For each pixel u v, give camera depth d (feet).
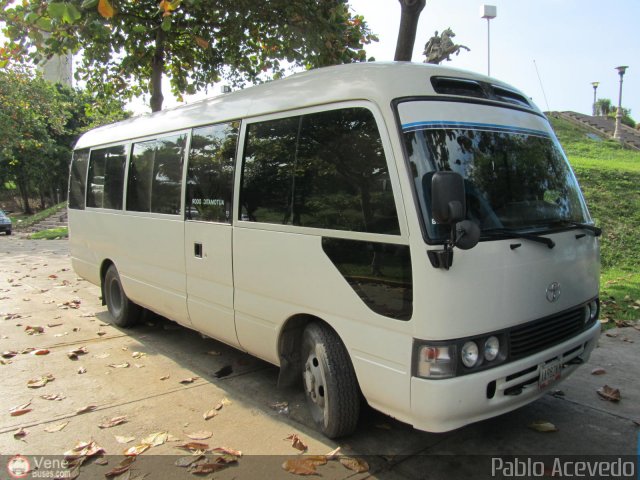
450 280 9.32
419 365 9.53
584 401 13.89
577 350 11.98
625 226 33.78
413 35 19.17
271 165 13.05
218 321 15.24
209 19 28.78
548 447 11.66
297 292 12.20
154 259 18.22
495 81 12.53
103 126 23.95
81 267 24.70
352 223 10.84
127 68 32.55
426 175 9.88
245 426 12.84
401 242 9.78
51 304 26.37
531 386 10.62
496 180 10.85
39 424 13.00
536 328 10.74
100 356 18.10
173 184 17.06
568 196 12.61
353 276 10.77
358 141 10.82
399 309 9.86
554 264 11.05
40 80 74.49
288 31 26.73
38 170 105.19
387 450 11.62
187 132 16.52
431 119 10.41
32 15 15.46
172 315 17.87
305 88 12.44
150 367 17.06
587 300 12.31
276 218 12.80
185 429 12.70
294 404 14.03
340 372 11.46
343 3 25.54
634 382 15.05
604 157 54.70
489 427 12.59
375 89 10.59
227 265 14.49
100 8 14.44
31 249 52.31
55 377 16.15
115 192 21.02
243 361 17.54
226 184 14.52
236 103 14.70
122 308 21.22
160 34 29.37
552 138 13.12
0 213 78.48
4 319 23.24
